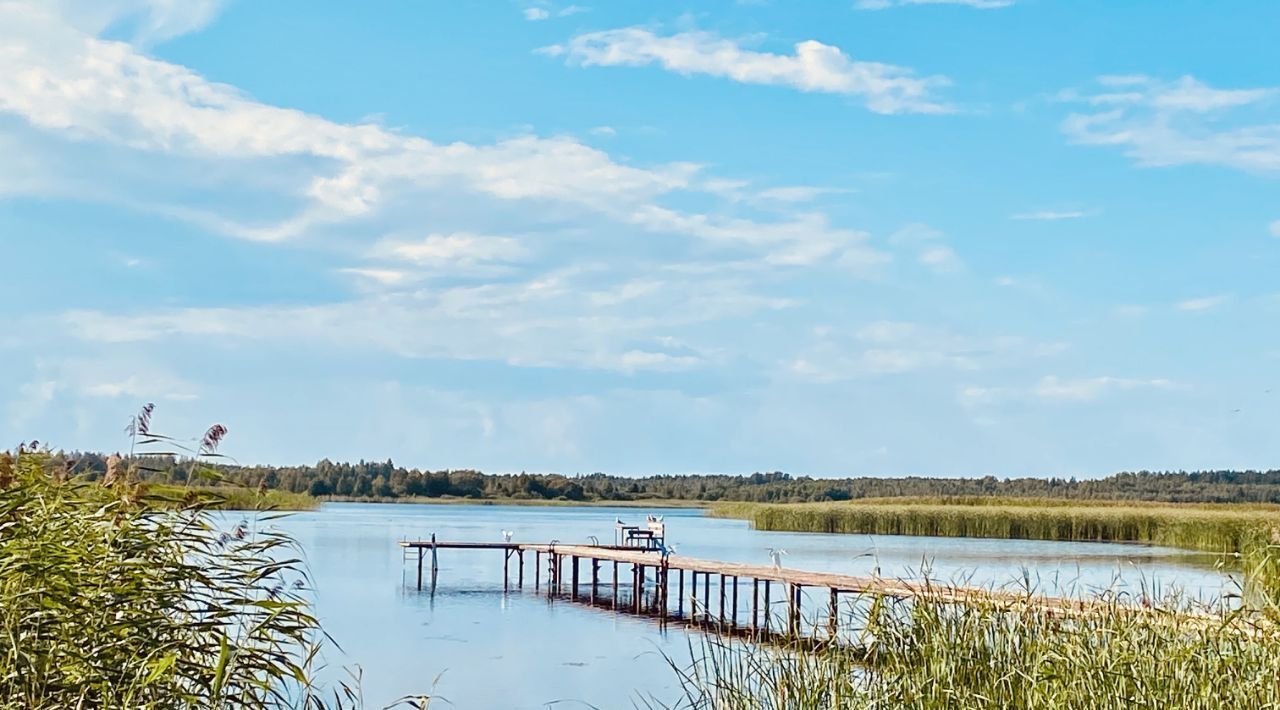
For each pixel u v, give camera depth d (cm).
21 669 616
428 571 3753
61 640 636
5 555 643
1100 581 2825
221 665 644
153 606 682
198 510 733
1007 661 880
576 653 1927
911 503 9525
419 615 2505
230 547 739
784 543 5459
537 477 16438
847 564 3797
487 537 5794
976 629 913
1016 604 968
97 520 691
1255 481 13125
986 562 3856
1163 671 822
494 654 1917
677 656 1828
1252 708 794
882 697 862
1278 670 826
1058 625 929
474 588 3247
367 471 15238
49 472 725
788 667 899
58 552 648
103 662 646
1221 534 4631
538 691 1575
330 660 1808
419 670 1734
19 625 623
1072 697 816
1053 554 4381
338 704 898
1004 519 5875
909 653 908
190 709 665
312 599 2770
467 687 1598
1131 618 911
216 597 716
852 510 6681
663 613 2219
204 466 739
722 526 8581
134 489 707
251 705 715
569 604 2828
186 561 735
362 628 2264
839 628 1000
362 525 7225
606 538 5741
